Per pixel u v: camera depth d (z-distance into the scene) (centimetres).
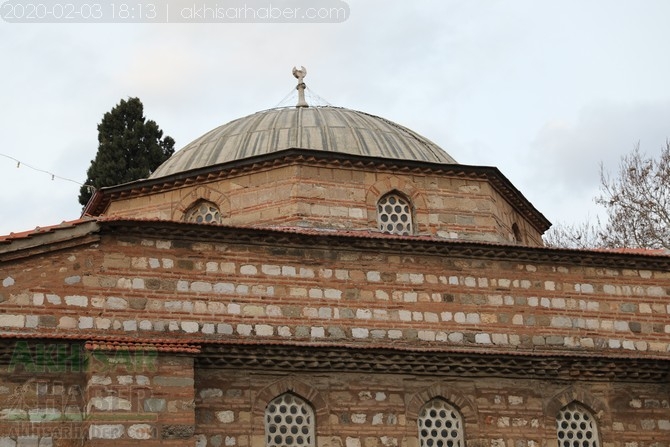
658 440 2377
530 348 2348
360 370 2186
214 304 2139
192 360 1967
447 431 2230
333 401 2147
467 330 2312
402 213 2730
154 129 4616
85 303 2036
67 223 2069
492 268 2388
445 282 2334
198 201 2728
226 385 2080
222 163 2698
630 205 4006
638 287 2498
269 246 2227
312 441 2119
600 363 2352
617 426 2353
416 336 2267
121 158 4466
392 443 2158
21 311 1981
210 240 2181
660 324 2483
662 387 2428
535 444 2269
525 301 2384
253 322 2155
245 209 2669
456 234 2723
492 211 2788
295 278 2220
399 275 2306
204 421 2038
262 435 2070
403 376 2220
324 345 2130
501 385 2291
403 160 2722
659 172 3969
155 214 2745
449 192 2762
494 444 2239
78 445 1898
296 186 2638
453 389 2247
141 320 2069
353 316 2236
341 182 2683
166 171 2933
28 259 2020
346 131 2934
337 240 2269
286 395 2133
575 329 2403
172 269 2128
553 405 2316
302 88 3281
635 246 3925
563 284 2434
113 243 2100
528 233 3081
